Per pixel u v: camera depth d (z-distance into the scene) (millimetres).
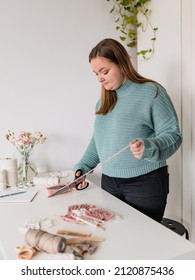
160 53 1772
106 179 1330
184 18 1562
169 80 1714
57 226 973
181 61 1611
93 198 1247
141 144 1003
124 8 1930
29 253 798
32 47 1690
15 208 1164
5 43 1622
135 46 2023
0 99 1655
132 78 1203
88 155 1467
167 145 1062
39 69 1727
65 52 1784
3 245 861
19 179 1610
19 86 1690
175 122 1145
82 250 799
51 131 1814
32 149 1683
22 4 1631
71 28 1782
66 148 1872
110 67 1170
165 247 816
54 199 1257
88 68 1862
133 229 936
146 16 1870
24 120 1730
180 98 1646
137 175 1195
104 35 1896
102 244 840
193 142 1590
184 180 1688
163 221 1497
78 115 1877
